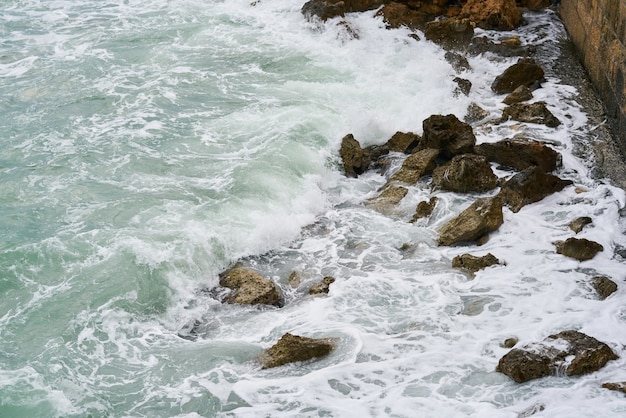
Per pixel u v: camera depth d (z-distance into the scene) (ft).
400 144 42.86
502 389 25.59
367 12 58.39
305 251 34.96
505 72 48.42
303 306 30.83
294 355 27.35
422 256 34.04
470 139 40.86
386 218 37.24
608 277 31.58
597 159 40.75
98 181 37.81
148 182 37.93
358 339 28.32
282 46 53.57
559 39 55.98
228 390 26.12
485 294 30.89
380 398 25.45
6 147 40.47
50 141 41.22
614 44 43.88
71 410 25.09
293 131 42.55
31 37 53.88
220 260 33.71
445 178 38.42
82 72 48.98
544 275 31.83
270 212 36.70
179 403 25.62
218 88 47.70
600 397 24.75
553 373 25.89
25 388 25.81
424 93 47.60
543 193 37.45
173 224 34.58
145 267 31.71
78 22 56.70
